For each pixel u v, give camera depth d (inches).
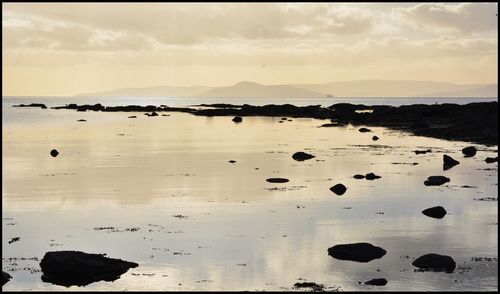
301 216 1173.7
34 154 2378.2
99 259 832.3
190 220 1136.2
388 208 1258.0
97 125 4429.1
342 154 2377.0
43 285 768.9
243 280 775.1
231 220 1135.0
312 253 901.8
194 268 828.6
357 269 821.2
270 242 967.0
